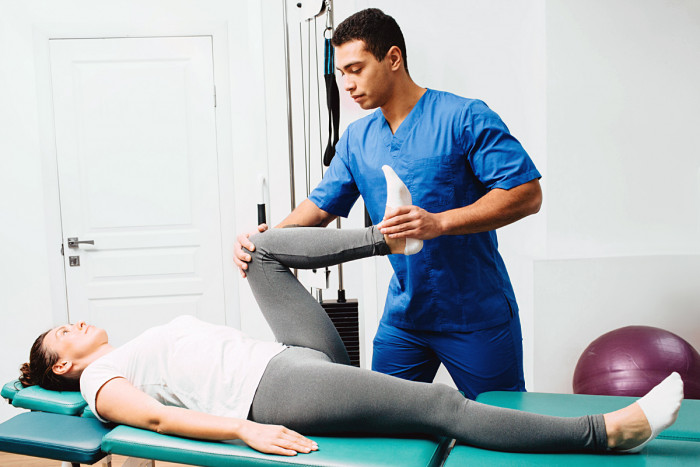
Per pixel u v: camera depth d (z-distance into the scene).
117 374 1.48
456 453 1.26
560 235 2.64
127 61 3.19
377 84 1.59
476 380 1.73
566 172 2.61
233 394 1.46
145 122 3.22
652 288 2.52
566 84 2.58
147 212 3.25
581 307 2.53
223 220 3.27
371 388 1.32
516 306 1.77
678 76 2.57
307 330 1.57
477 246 1.66
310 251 1.51
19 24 3.09
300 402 1.36
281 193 2.88
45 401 1.67
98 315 3.26
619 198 2.62
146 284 3.27
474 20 2.67
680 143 2.60
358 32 1.54
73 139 3.19
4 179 3.11
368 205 1.79
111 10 3.15
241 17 3.17
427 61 2.69
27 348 3.16
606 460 1.21
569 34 2.56
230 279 3.29
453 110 1.62
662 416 1.20
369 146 1.74
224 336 1.57
